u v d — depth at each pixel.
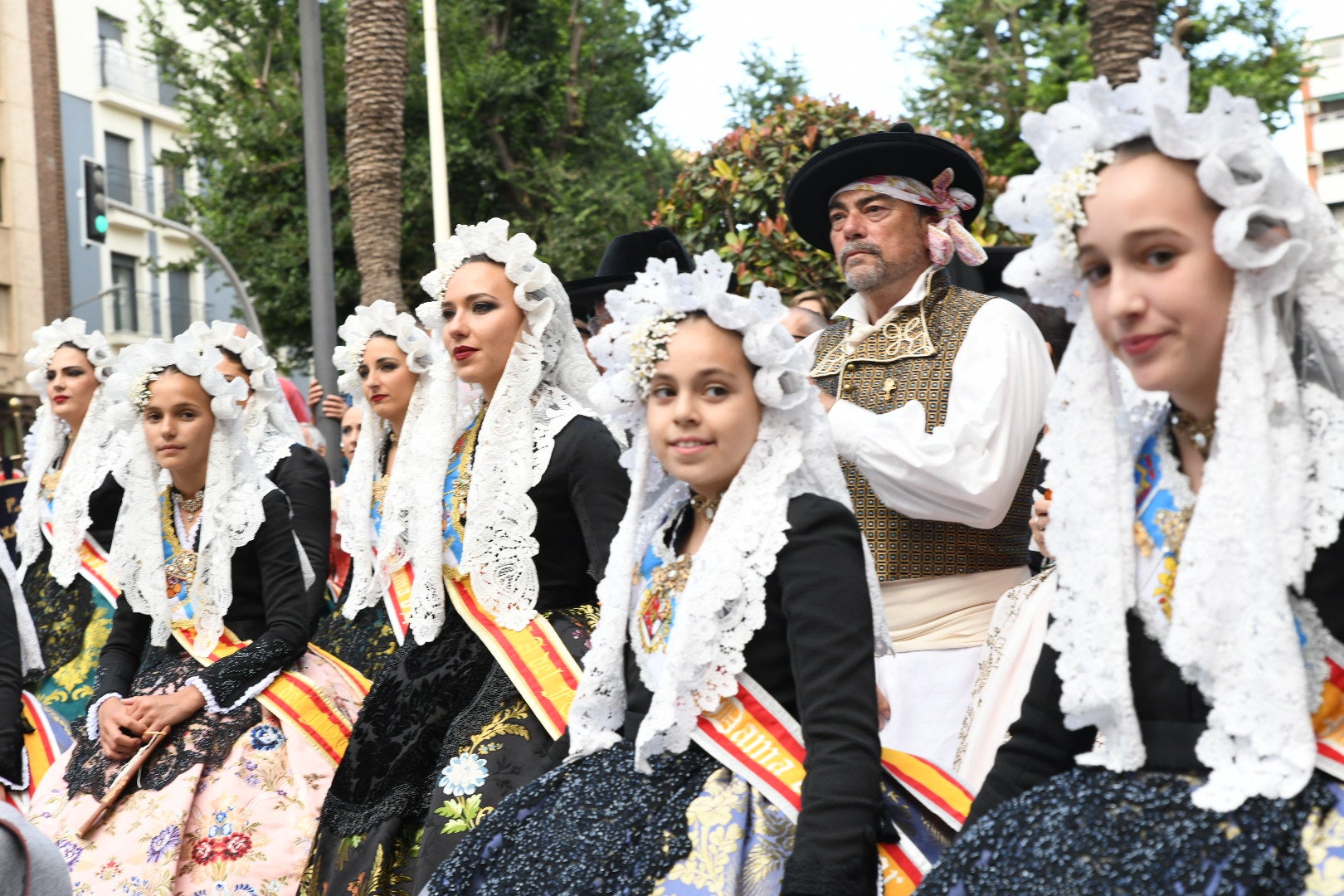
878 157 3.85
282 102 20.11
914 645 3.56
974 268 4.81
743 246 6.70
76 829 3.71
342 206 19.52
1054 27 15.64
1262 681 1.79
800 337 4.53
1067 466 2.03
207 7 21.08
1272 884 1.72
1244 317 1.81
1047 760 2.12
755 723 2.40
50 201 25.45
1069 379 2.04
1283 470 1.80
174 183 31.48
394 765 3.46
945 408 3.67
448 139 19.59
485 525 3.55
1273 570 1.78
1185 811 1.83
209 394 4.14
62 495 5.15
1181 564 1.85
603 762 2.53
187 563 4.20
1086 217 1.88
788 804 2.32
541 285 3.66
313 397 9.30
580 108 21.19
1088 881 1.80
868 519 3.65
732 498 2.45
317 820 3.74
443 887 2.46
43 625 5.01
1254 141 1.80
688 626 2.39
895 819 2.38
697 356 2.45
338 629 4.35
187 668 4.06
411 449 3.91
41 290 25.17
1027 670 3.08
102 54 29.72
